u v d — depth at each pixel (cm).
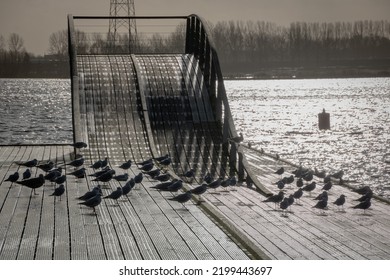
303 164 5916
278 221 2425
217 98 4334
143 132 4159
